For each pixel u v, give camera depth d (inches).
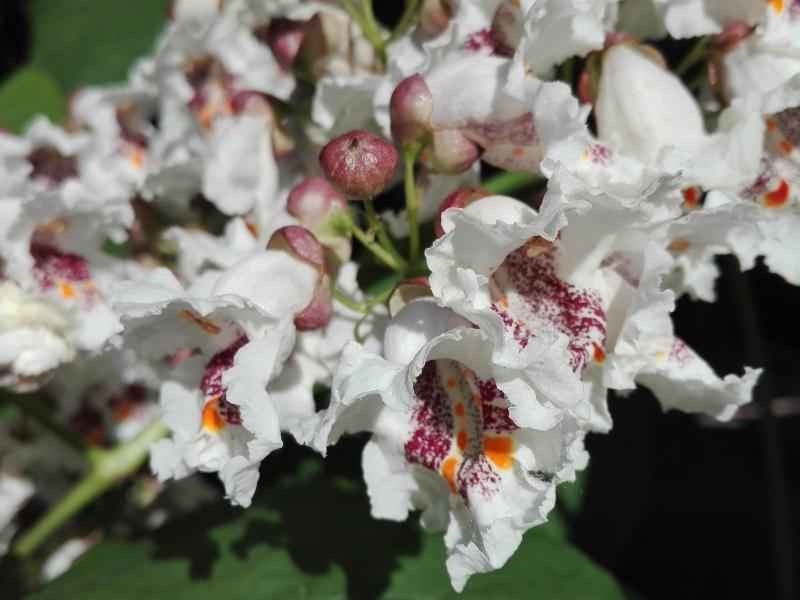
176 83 8.7
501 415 5.9
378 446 6.2
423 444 6.1
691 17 6.8
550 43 6.4
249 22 8.6
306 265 6.4
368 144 6.4
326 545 7.5
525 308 6.1
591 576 7.4
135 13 11.4
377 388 5.5
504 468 5.8
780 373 13.9
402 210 7.5
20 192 7.7
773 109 6.5
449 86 6.5
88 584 7.5
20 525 8.9
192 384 6.6
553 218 5.6
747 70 6.8
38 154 8.8
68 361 7.6
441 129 6.5
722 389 6.5
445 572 7.3
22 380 7.5
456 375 6.2
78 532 9.0
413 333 5.9
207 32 8.4
